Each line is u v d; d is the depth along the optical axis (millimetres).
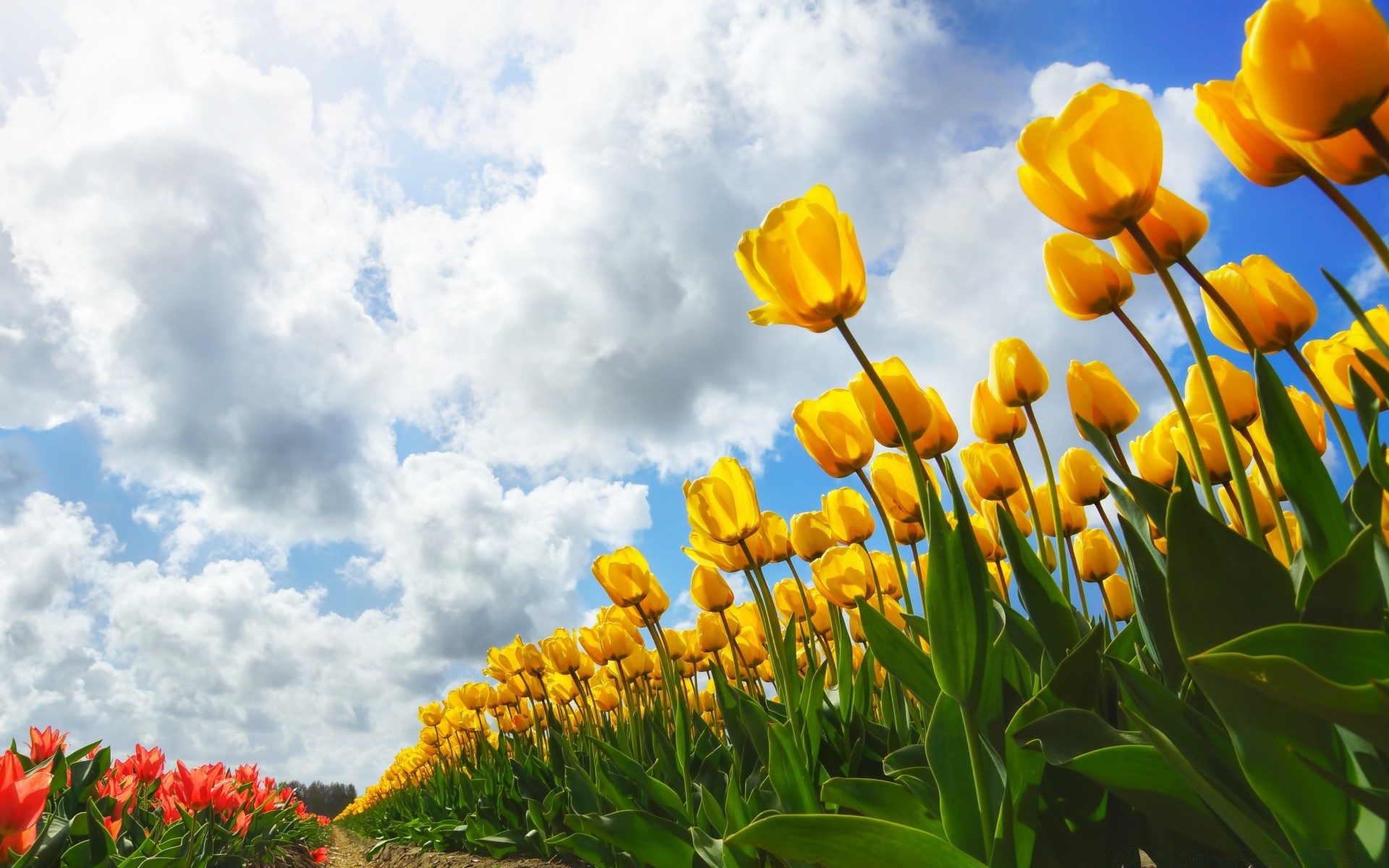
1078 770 343
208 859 1001
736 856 603
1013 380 530
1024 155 352
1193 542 288
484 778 1866
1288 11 257
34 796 608
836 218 406
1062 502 696
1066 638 416
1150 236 381
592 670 1372
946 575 373
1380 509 300
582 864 1147
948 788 400
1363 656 241
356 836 5574
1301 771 272
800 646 1080
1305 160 295
